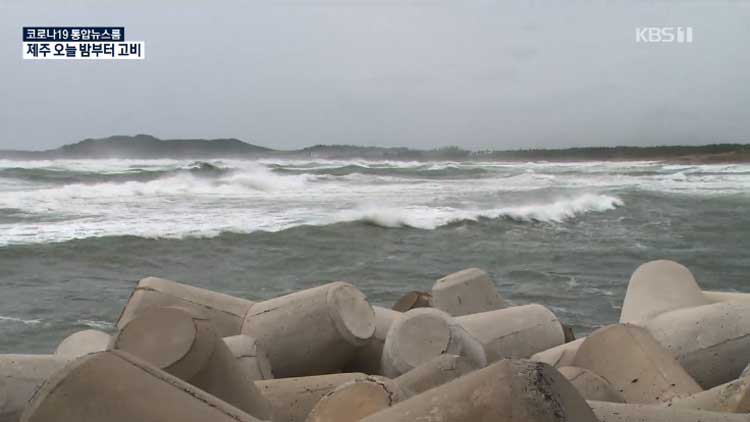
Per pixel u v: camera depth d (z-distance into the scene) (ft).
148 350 13.87
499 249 61.41
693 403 14.29
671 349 20.36
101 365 9.18
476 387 7.50
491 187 125.90
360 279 48.98
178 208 80.84
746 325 20.15
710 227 76.89
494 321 23.93
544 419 7.03
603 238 68.80
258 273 50.57
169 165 169.37
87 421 8.70
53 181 115.03
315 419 11.12
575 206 90.07
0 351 30.71
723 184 143.54
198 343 13.96
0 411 13.85
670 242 65.98
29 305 38.86
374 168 180.96
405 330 19.08
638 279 24.66
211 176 121.39
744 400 13.14
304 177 123.44
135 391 8.92
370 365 21.77
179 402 8.95
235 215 75.10
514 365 7.59
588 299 42.14
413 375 14.97
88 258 52.90
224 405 9.31
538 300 41.88
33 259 51.83
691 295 23.57
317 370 21.13
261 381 17.02
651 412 11.97
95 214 74.08
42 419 8.83
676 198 110.32
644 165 248.32
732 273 50.85
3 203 80.64
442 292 27.96
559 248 62.08
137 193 94.38
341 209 81.61
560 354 20.90
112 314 37.45
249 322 21.74
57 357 15.17
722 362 19.97
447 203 93.30
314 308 21.12
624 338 17.30
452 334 19.10
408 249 61.00
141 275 48.80
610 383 15.97
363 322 21.26
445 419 7.43
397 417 7.80
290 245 60.59
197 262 53.57
